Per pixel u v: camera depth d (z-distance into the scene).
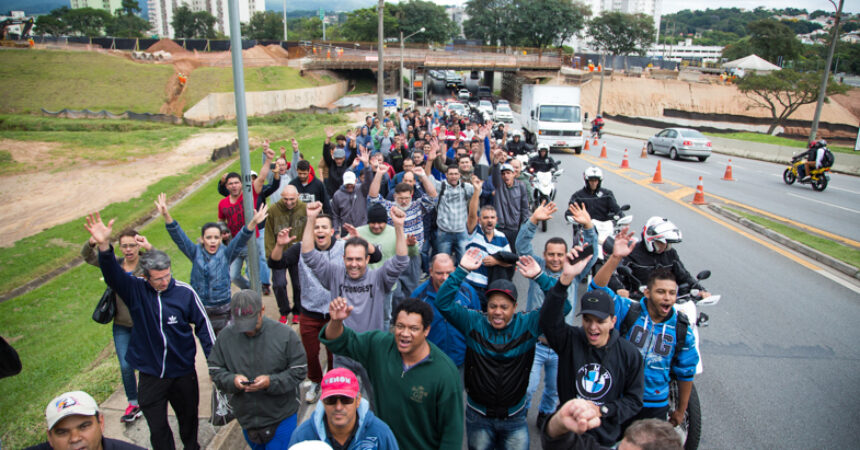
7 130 40.38
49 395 7.00
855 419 5.54
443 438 3.64
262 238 8.46
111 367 7.13
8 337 10.44
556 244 5.36
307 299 5.45
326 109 50.66
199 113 49.75
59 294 12.94
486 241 7.11
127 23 151.12
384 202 8.05
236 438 5.37
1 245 17.95
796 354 6.94
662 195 17.84
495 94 87.69
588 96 73.94
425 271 9.25
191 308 4.75
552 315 3.83
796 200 17.16
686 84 76.31
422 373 3.57
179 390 4.77
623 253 4.25
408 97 74.50
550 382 5.29
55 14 145.12
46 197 23.39
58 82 53.16
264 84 59.03
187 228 16.84
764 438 5.23
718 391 6.07
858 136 27.09
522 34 93.94
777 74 62.47
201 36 140.38
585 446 3.02
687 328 4.25
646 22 96.38
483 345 4.04
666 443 2.51
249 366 4.15
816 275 10.01
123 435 5.43
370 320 5.14
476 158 12.97
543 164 14.48
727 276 9.88
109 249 4.43
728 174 21.11
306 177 8.37
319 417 3.29
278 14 135.00
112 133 38.12
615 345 3.76
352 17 101.88
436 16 101.44
